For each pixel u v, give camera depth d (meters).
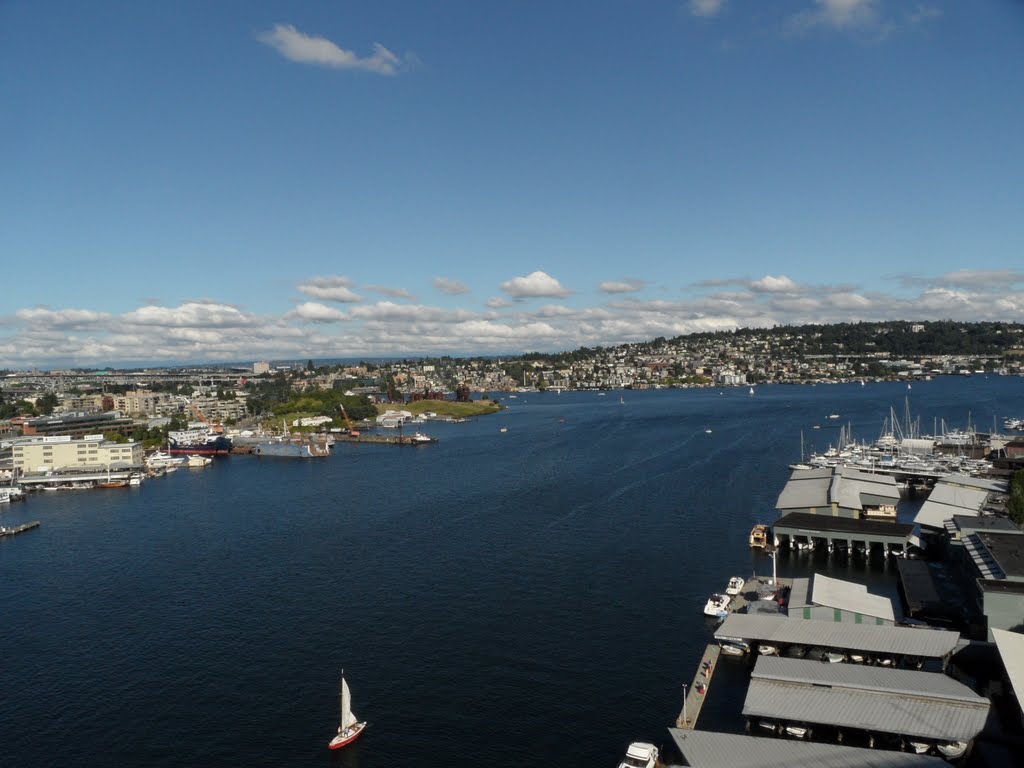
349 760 78.75
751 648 98.69
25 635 115.44
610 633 109.00
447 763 77.69
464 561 147.00
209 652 107.00
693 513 182.88
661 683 93.06
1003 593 92.75
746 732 78.94
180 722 87.69
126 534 185.00
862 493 169.12
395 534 171.88
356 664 101.44
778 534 152.62
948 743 71.88
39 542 180.00
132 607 126.94
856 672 82.44
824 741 74.81
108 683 98.06
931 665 90.62
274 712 89.38
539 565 142.75
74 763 79.94
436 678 96.50
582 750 79.44
